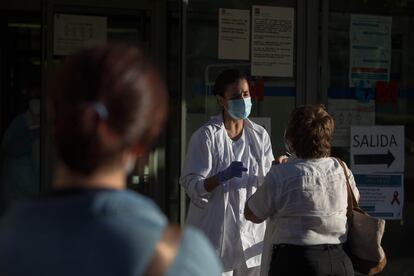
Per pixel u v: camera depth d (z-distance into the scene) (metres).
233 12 6.45
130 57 1.70
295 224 4.07
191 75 6.40
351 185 4.29
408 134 6.79
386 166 6.76
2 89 6.52
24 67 6.52
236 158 4.73
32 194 6.55
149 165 6.55
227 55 6.45
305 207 4.06
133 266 1.56
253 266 4.75
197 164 4.67
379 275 6.78
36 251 1.58
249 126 4.86
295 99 6.57
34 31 6.51
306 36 6.59
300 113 4.22
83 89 1.64
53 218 1.61
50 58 6.30
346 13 6.70
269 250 4.20
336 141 6.70
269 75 6.52
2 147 6.56
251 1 6.47
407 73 6.82
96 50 1.70
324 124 4.17
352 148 6.72
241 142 4.79
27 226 1.61
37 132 6.55
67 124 1.63
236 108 4.68
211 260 1.67
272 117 6.53
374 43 6.77
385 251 6.79
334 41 6.68
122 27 6.52
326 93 6.64
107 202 1.62
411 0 6.79
